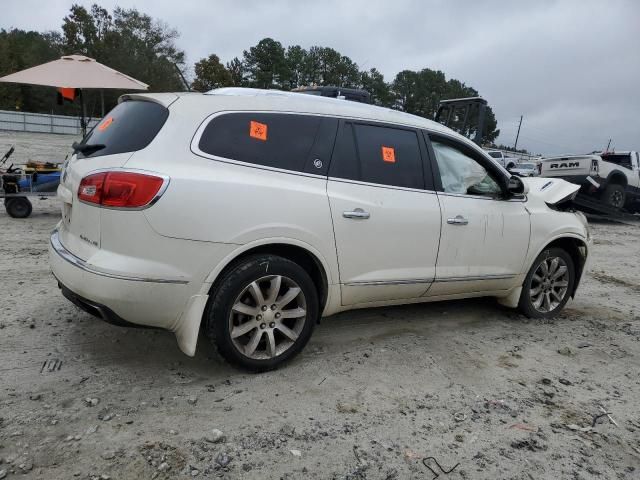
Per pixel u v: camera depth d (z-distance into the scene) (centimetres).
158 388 322
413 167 408
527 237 475
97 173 304
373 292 391
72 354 361
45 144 3006
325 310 374
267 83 7362
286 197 336
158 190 294
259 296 333
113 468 246
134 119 330
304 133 358
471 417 315
